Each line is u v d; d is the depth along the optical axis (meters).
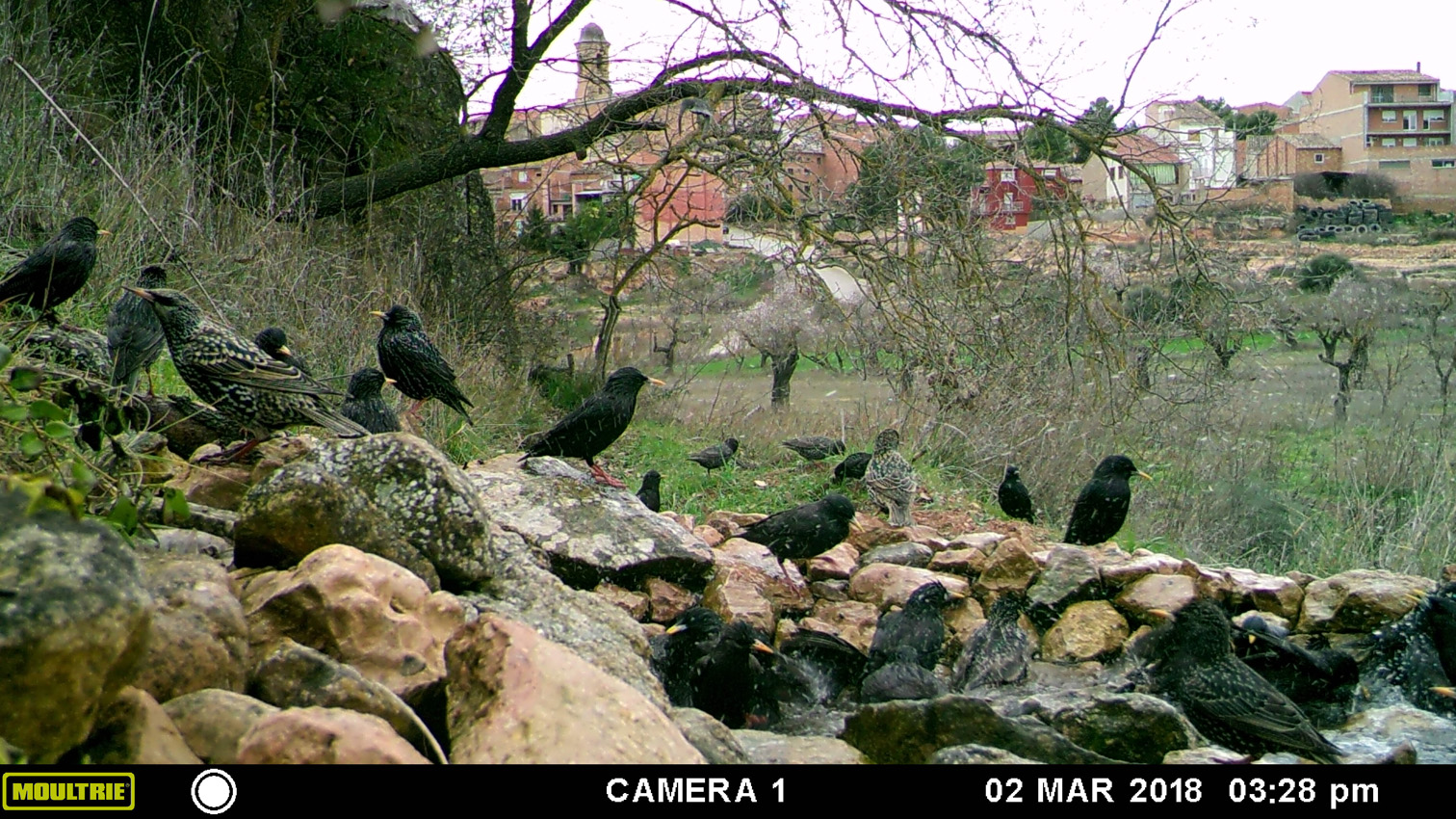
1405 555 11.47
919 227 14.01
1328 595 8.63
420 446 5.62
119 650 3.26
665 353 19.20
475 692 4.29
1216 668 6.45
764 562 8.36
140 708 3.52
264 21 15.79
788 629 7.86
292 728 3.61
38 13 12.18
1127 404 13.68
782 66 14.16
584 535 7.74
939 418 13.15
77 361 6.71
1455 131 43.84
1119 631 7.98
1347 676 7.42
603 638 5.47
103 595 3.23
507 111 15.78
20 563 3.20
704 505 11.07
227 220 12.03
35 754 3.11
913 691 6.48
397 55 18.50
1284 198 29.75
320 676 4.16
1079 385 14.28
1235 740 6.28
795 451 12.59
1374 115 43.78
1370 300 19.94
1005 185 14.82
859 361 16.09
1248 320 14.22
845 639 7.84
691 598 7.86
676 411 15.48
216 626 4.19
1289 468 15.02
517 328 17.62
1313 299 20.27
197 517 5.64
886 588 8.41
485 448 11.22
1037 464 12.91
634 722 4.16
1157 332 14.03
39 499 3.38
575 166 21.06
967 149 14.10
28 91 10.97
